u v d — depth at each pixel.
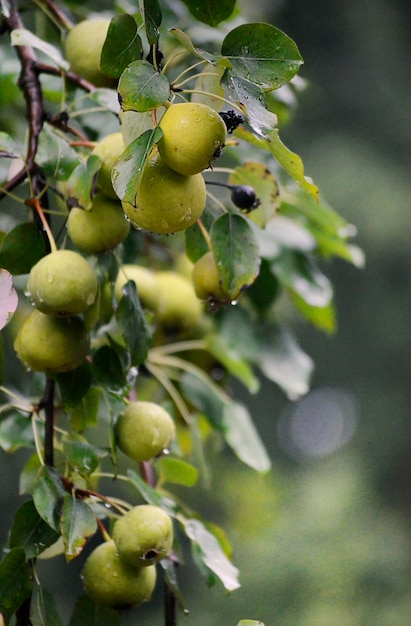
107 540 1.71
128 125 1.64
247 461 1.90
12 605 1.68
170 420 1.73
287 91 1.91
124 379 1.72
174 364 1.92
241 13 1.93
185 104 1.62
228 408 1.92
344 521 3.71
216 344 1.95
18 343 1.70
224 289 1.71
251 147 1.91
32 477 1.77
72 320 1.70
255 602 3.51
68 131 1.77
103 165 1.69
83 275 1.68
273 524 3.71
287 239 1.94
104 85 1.80
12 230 1.71
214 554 1.74
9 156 1.73
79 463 1.71
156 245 1.97
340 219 1.94
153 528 1.69
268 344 1.96
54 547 1.72
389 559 3.55
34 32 1.94
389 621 3.40
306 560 3.55
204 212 1.76
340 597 3.46
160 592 4.20
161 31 1.91
